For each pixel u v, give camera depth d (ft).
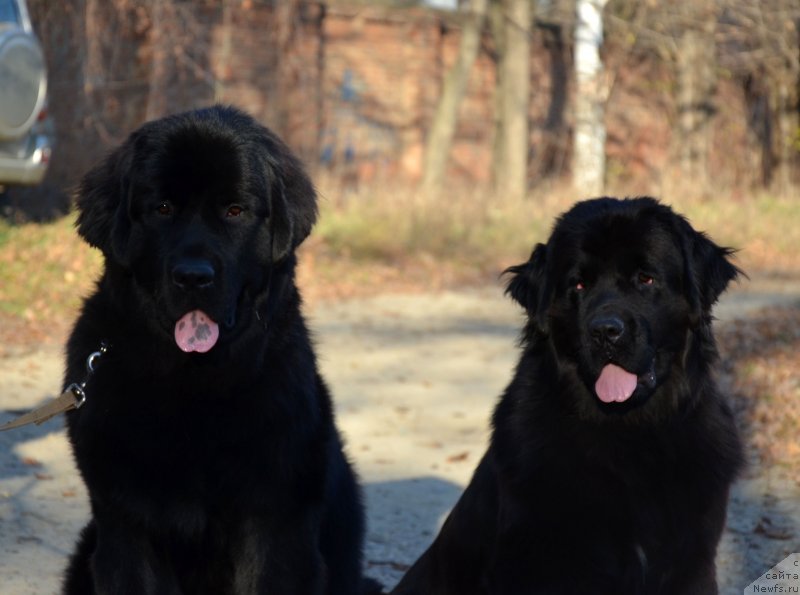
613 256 16.20
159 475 14.74
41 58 45.37
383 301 52.44
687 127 93.66
